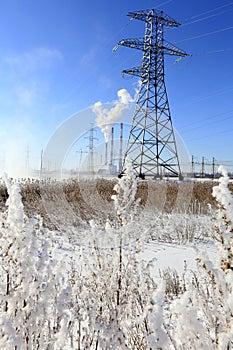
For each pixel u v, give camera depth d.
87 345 1.60
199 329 1.17
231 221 1.21
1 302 1.43
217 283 1.21
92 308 1.62
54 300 1.49
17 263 1.40
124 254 1.88
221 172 1.26
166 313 2.37
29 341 1.34
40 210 6.48
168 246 5.15
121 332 1.54
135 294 1.76
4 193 9.40
